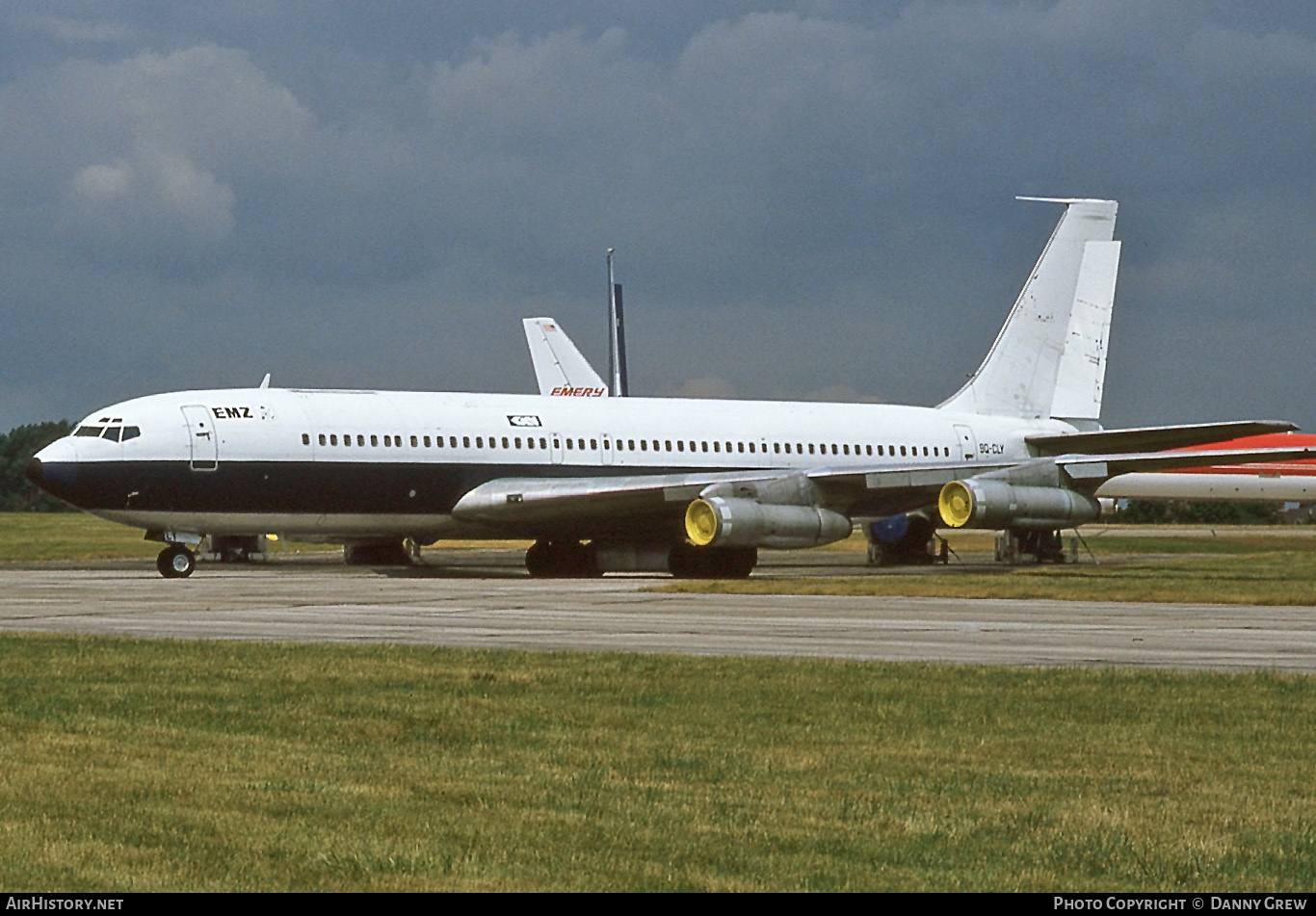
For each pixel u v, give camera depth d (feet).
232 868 86.53
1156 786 111.04
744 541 376.48
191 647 192.75
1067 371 500.33
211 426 367.25
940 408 488.85
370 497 385.70
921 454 469.57
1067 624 236.22
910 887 84.02
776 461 446.60
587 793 107.24
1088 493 417.08
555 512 391.86
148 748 123.44
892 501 442.50
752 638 214.69
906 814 101.40
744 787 109.70
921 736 130.82
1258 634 220.84
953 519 387.96
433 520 398.62
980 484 383.04
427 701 148.36
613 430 424.05
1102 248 500.33
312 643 199.00
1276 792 109.29
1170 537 650.84
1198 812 102.53
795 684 160.15
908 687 158.10
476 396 415.03
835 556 574.97
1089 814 101.65
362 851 90.33
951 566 467.52
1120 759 121.29
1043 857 90.53
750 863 88.69
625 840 93.56
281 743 126.62
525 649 197.88
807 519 383.86
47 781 109.81
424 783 110.01
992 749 125.08
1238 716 141.28
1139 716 141.08
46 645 194.90
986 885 84.58
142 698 149.59
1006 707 145.79
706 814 100.89
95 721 136.36
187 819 98.27
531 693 154.30
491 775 113.29
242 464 368.68
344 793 106.52
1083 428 500.33
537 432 410.72
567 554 429.79
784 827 97.25
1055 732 132.98
